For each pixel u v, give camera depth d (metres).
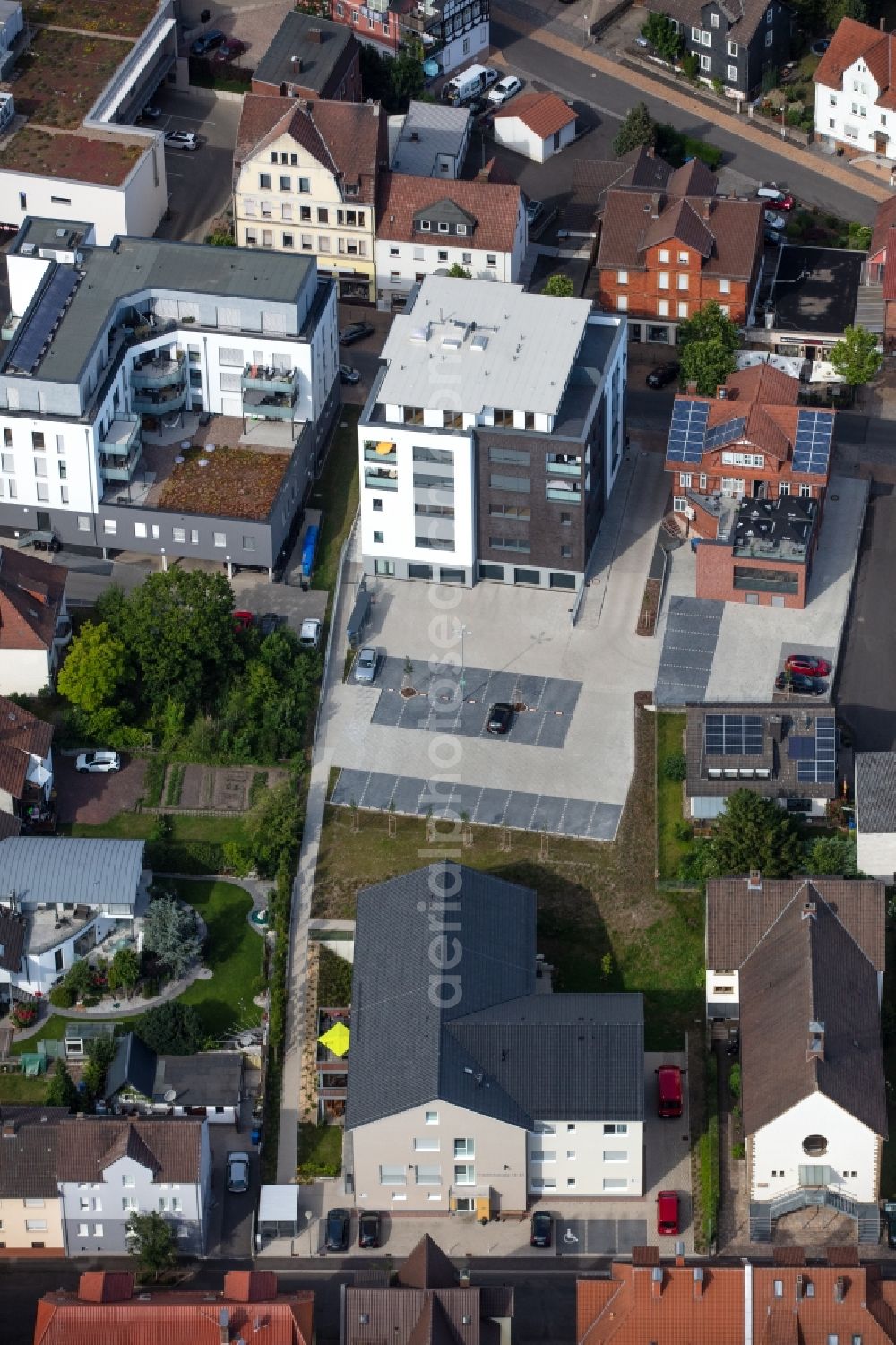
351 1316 186.88
